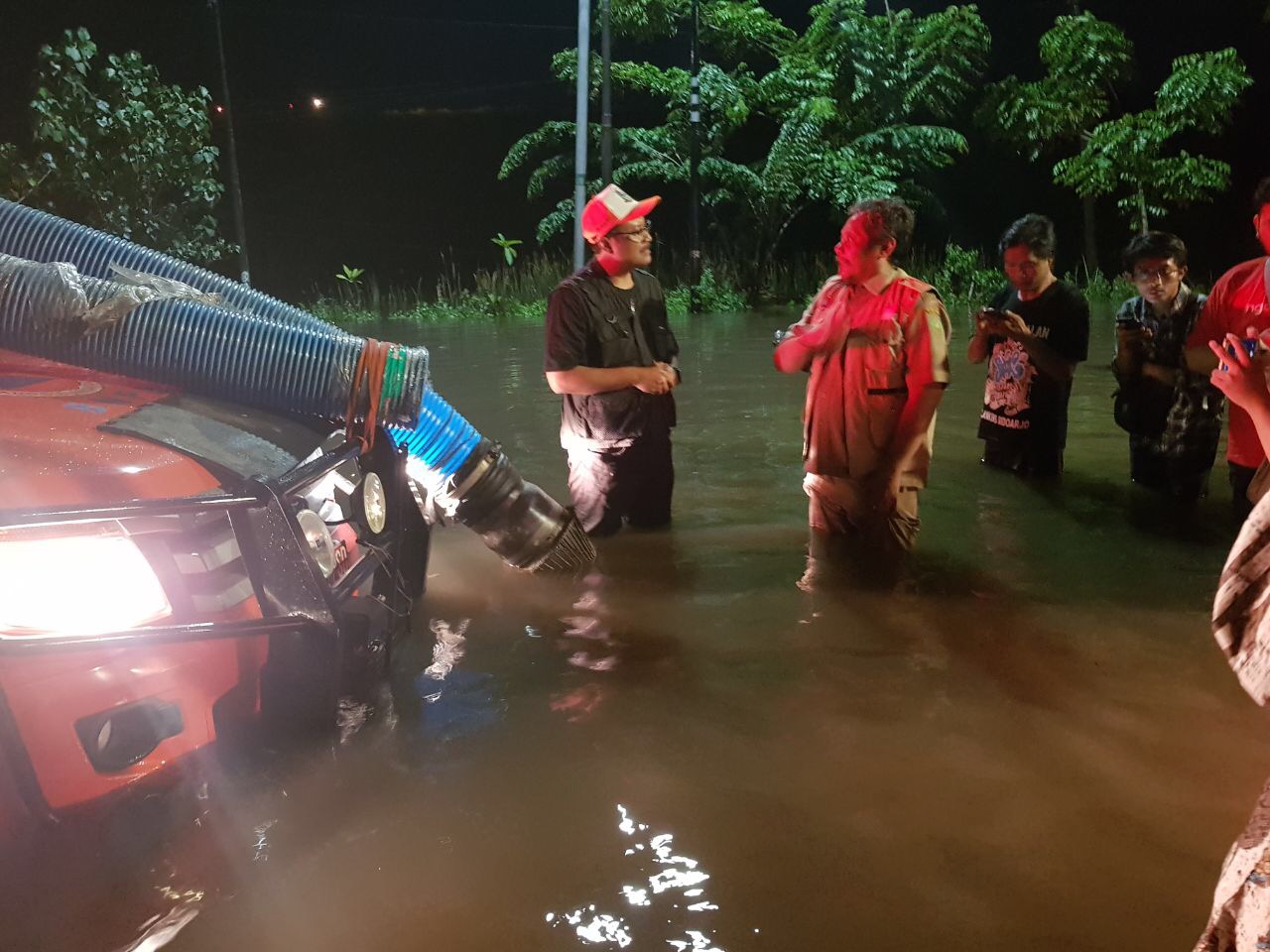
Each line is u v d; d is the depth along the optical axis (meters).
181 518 2.48
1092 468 6.09
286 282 21.92
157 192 14.49
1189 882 2.31
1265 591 1.62
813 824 2.53
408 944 2.10
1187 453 5.35
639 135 20.02
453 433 3.93
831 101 19.58
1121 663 3.44
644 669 3.43
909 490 4.62
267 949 2.08
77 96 13.60
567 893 2.26
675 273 20.06
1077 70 19.19
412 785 2.69
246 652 2.53
